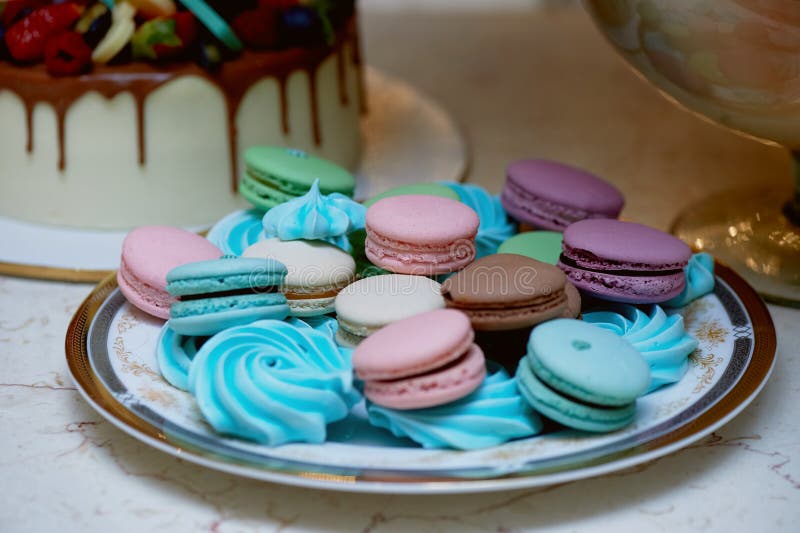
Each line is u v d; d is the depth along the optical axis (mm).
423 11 1227
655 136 860
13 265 686
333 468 513
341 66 766
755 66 600
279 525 529
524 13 1218
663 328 594
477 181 792
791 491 546
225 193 731
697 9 594
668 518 534
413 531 527
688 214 735
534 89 964
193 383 548
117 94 697
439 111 881
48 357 623
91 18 708
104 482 548
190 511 535
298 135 744
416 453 529
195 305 568
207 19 705
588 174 691
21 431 573
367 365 533
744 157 825
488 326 561
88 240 714
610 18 635
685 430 532
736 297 620
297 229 607
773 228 709
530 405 545
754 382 558
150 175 716
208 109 711
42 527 525
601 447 523
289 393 540
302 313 597
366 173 786
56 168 714
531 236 645
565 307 573
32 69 702
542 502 541
